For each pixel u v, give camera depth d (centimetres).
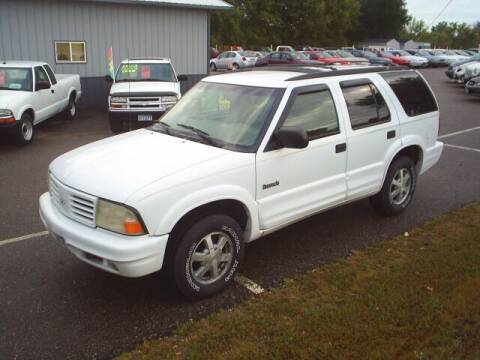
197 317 374
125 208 345
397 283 409
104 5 1532
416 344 330
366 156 515
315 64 577
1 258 476
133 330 358
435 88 2275
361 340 333
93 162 399
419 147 593
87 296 406
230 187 392
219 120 454
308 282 419
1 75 1080
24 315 377
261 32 5206
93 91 1590
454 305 375
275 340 334
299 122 448
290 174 439
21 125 1015
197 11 1709
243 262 468
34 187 717
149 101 1121
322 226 560
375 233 539
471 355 319
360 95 516
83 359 326
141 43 1625
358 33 7375
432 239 511
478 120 1348
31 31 1449
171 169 374
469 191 698
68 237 374
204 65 1780
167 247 379
